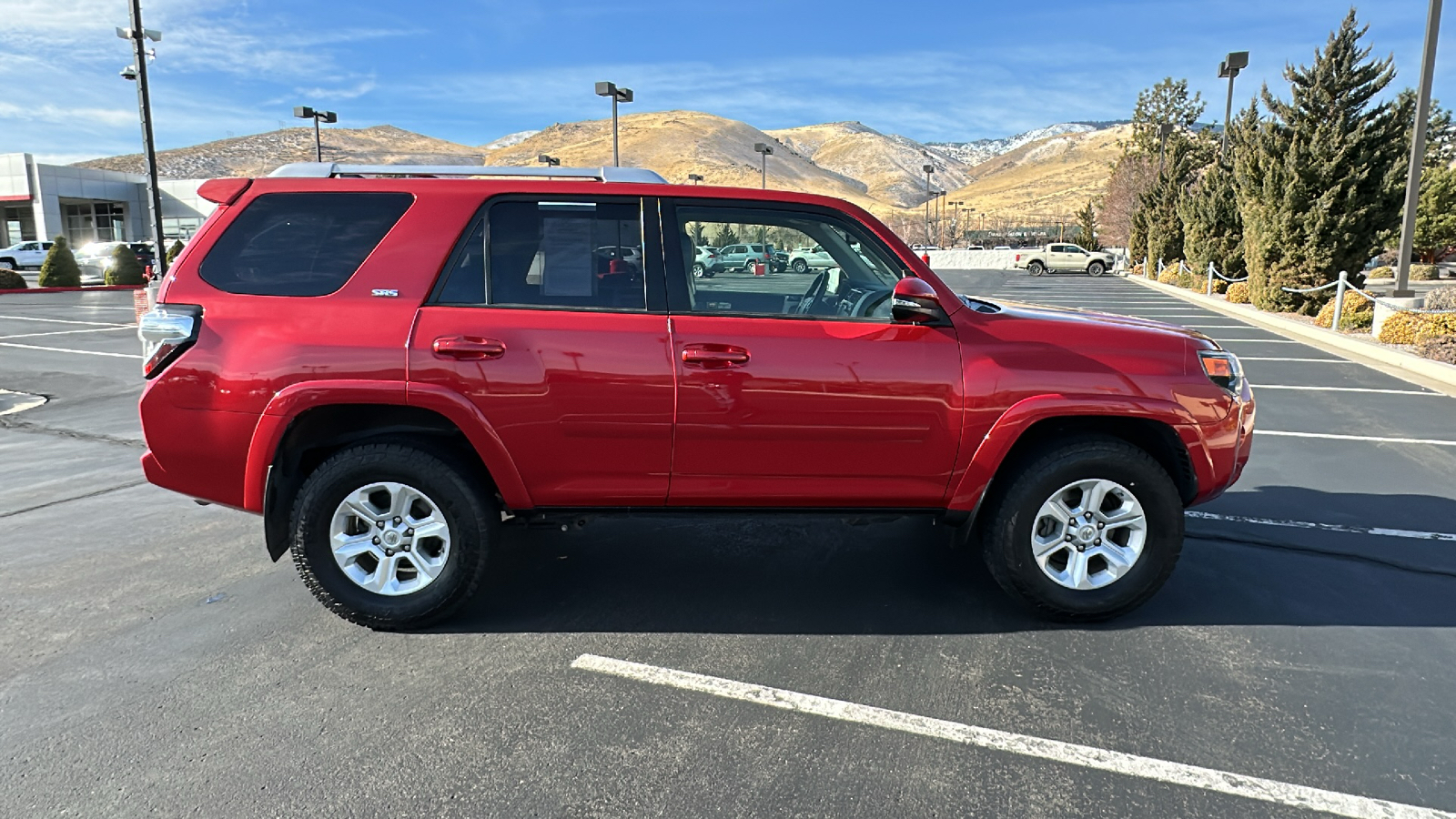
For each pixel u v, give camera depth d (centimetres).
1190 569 435
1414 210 1491
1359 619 376
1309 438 737
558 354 341
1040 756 274
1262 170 1911
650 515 368
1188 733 288
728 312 359
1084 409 352
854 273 377
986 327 362
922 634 363
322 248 348
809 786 259
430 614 358
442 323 340
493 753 275
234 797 252
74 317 1938
